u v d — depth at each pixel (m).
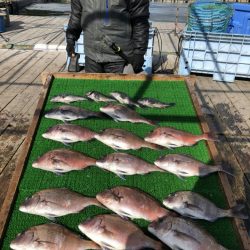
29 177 1.51
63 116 1.93
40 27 5.70
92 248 1.19
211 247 1.18
